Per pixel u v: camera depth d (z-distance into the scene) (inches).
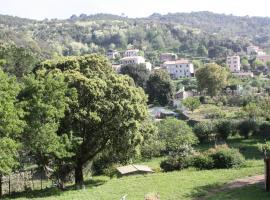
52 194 1198.9
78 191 1152.8
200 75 5012.3
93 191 1105.4
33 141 1208.2
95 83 1355.8
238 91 5142.7
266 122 2647.6
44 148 1221.1
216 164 1353.3
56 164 1407.5
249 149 2181.3
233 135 2669.8
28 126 1198.3
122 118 1384.1
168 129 2282.2
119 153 1493.6
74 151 1363.2
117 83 1413.6
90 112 1325.0
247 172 1200.8
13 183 1460.4
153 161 2022.6
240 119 2810.0
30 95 1237.7
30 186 1457.9
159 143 2159.2
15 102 1205.1
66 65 1453.0
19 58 3887.8
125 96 1405.0
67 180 1520.7
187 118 3624.5
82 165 1492.4
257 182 1055.6
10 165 1098.7
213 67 4955.7
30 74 1279.5
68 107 1300.4
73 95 1288.1
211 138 2613.2
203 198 940.0
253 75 7322.8
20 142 1206.3
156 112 3924.7
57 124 1248.2
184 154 1453.0
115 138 1412.4
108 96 1381.6
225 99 4537.4
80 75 1369.3
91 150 1441.9
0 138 1073.5
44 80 1238.9
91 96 1342.3
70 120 1318.9
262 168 1249.4
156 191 1022.4
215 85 4933.6
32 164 1665.8
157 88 4630.9
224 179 1128.8
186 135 2284.7
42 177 1578.5
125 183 1174.3
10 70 3814.0
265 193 930.1
